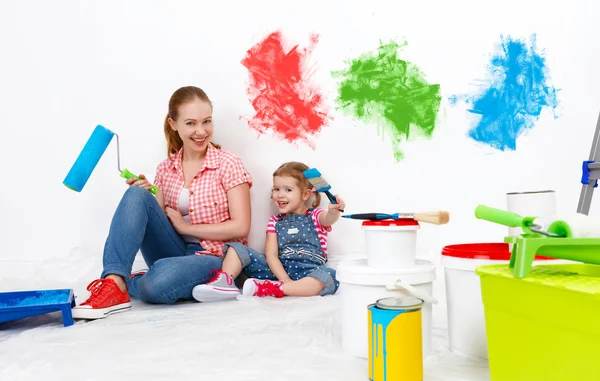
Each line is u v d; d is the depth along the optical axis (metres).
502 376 0.74
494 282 0.74
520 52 1.77
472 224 1.78
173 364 0.92
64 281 1.81
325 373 0.86
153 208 1.54
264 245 1.83
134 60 1.85
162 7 1.84
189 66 1.84
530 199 0.89
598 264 0.70
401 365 0.79
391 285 0.92
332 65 1.80
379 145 1.80
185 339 1.07
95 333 1.15
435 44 1.78
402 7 1.78
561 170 1.77
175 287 1.48
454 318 0.94
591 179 1.44
